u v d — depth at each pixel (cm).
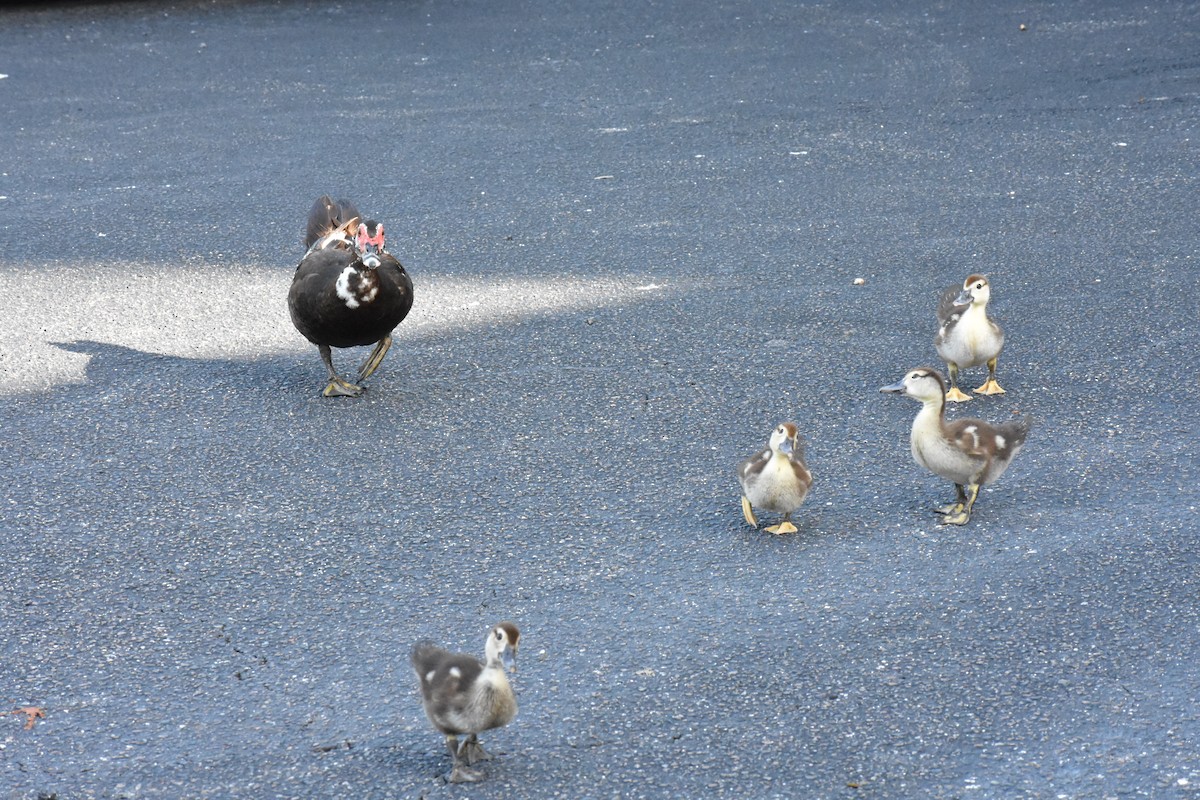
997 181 1402
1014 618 655
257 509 796
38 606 693
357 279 912
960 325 912
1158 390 918
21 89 1880
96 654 649
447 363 1021
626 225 1320
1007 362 984
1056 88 1725
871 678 612
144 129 1684
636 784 545
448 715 533
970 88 1744
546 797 539
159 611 686
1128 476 800
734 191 1406
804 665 624
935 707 588
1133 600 667
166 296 1176
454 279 1198
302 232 1327
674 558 728
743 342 1038
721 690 607
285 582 712
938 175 1430
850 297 1122
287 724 593
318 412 941
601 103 1744
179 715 601
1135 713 578
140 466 859
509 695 536
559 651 642
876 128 1598
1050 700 590
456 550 743
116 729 591
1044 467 819
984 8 2167
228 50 2078
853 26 2092
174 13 2323
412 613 680
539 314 1111
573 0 2347
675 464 843
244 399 965
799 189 1405
